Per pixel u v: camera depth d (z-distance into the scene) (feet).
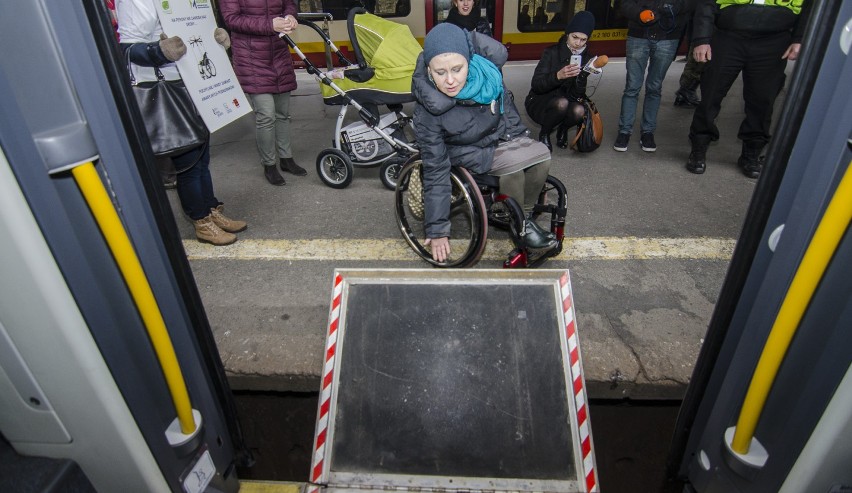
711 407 4.84
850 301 3.09
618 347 6.91
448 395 5.32
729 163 13.26
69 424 3.72
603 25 23.52
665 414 6.92
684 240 9.64
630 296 8.00
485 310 5.60
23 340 3.31
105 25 3.34
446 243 7.91
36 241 2.98
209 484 5.00
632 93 13.62
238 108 10.44
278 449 6.82
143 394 4.02
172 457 4.35
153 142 7.70
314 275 8.94
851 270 3.06
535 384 5.28
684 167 13.09
